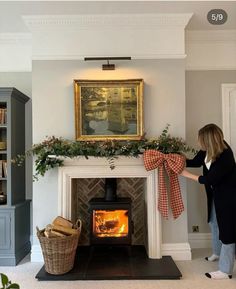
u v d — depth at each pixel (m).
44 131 3.36
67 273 2.82
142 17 3.30
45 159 3.18
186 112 3.79
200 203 3.78
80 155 3.16
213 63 3.79
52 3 3.03
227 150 2.79
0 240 3.20
